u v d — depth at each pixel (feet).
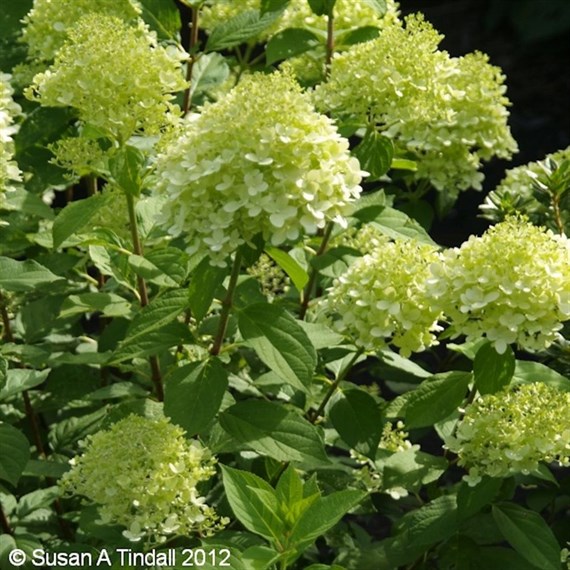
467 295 12.40
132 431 12.35
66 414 19.83
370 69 15.60
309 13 19.45
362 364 28.07
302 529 10.85
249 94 12.26
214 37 17.87
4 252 17.49
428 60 15.62
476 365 13.26
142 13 17.81
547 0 47.21
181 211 12.35
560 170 16.20
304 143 12.01
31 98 14.25
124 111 13.56
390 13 18.98
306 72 19.45
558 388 13.82
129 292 17.63
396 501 17.29
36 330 17.17
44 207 15.67
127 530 12.11
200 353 15.53
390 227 16.14
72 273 18.47
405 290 13.42
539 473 13.74
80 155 14.80
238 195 12.03
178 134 13.84
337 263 15.88
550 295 12.37
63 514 15.98
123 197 15.31
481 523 14.80
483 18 50.03
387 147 15.90
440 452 25.89
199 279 13.07
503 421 12.96
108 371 18.74
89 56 13.38
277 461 15.43
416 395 13.78
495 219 17.17
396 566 14.93
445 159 19.70
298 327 13.03
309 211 12.06
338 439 16.37
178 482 12.10
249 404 13.71
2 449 13.75
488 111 19.11
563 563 14.96
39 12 17.21
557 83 44.91
